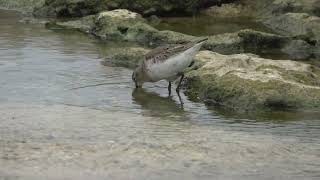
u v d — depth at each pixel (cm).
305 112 1216
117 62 1593
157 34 1870
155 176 817
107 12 2006
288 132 1070
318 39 1848
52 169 828
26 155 877
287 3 2159
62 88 1334
